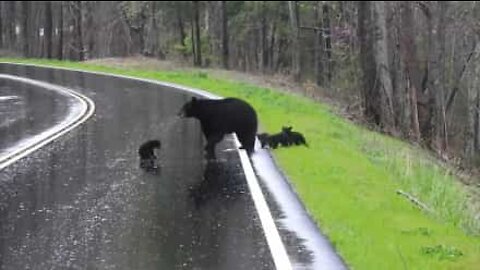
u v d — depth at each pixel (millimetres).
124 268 10992
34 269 10898
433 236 14344
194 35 100938
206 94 41219
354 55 67125
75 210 14805
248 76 65500
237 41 110562
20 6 120625
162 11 98375
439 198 19969
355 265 11594
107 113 32125
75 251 11867
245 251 12047
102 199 15875
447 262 12352
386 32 47094
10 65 62625
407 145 38750
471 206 21797
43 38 117250
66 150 22594
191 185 17594
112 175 18719
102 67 63188
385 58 45562
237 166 20391
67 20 121312
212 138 21906
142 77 53562
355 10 68750
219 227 13602
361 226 14500
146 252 11859
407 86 49906
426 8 53625
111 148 23078
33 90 41531
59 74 53625
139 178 18375
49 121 29438
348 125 38625
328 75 75312
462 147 53250
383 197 18516
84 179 18141
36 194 16328
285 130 25078
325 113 41219
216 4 96375
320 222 14281
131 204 15414
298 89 60219
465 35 55438
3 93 39656
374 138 35156
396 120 45750
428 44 53312
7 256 11555
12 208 14945
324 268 11273
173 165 20359
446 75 57281
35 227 13406
